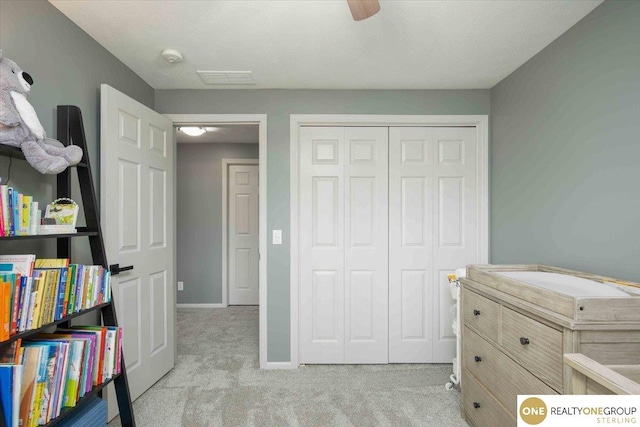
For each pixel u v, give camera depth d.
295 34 1.74
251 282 4.35
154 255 2.17
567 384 0.99
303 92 2.48
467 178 2.56
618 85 1.39
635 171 1.33
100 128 1.84
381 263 2.55
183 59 2.01
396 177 2.55
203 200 4.27
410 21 1.62
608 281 1.34
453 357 2.54
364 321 2.54
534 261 1.97
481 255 2.51
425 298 2.55
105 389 1.71
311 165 2.54
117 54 1.96
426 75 2.25
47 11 1.48
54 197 1.53
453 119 2.49
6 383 0.98
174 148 2.54
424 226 2.56
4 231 1.07
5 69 1.15
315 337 2.53
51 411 1.13
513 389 1.30
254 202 4.36
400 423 1.75
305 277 2.54
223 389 2.11
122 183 1.86
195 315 3.84
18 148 1.18
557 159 1.77
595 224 1.52
